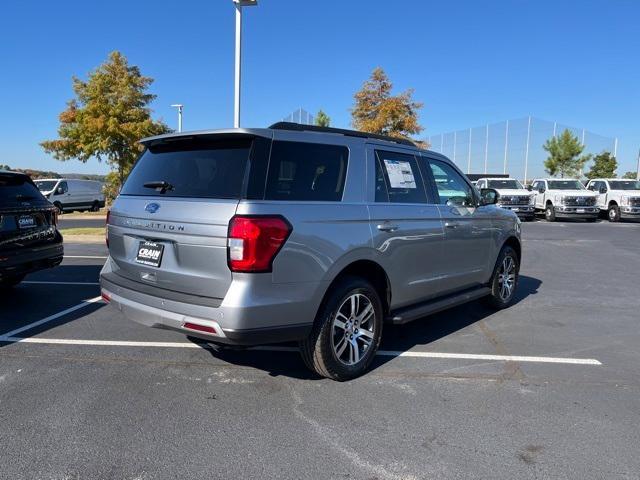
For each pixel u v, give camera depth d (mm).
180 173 3965
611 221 24734
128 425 3410
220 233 3465
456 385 4141
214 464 2963
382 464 2984
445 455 3084
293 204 3682
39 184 29141
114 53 29344
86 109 28906
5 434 3270
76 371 4363
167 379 4203
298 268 3631
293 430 3367
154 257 3893
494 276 6332
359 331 4262
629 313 6574
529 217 24984
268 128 3820
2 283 7582
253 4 13875
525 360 4754
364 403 3787
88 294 7305
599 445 3215
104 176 38844
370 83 27766
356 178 4246
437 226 5020
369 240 4176
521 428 3426
